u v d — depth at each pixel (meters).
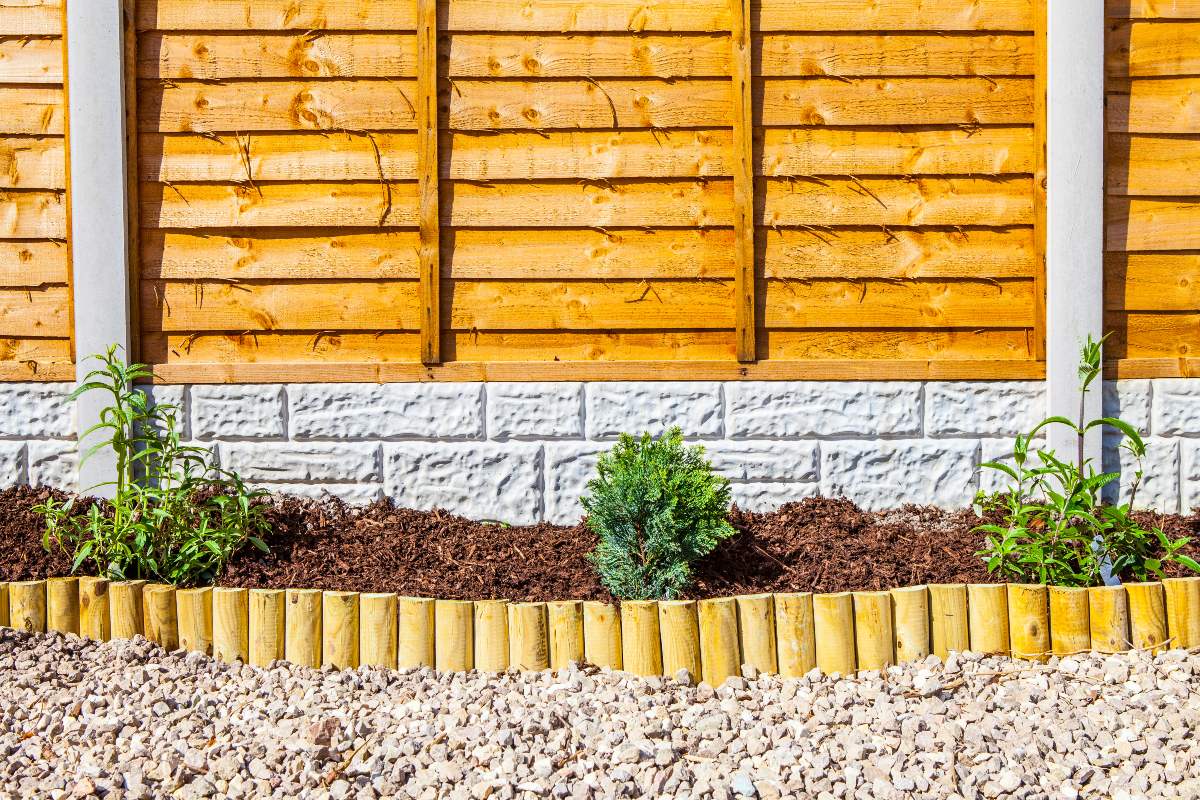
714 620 3.55
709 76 4.64
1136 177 4.65
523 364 4.67
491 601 3.67
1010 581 3.86
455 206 4.68
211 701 3.44
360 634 3.73
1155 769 2.90
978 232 4.66
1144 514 4.56
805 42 4.62
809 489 4.68
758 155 4.66
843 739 3.07
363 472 4.69
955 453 4.67
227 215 4.68
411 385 4.69
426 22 4.59
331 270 4.69
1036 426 4.32
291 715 3.33
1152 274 4.68
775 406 4.67
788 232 4.67
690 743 3.07
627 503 3.70
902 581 3.88
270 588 3.91
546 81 4.64
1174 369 4.67
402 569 4.11
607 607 3.60
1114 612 3.63
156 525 4.06
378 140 4.67
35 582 3.90
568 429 4.68
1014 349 4.67
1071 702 3.29
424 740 3.09
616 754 2.99
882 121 4.63
